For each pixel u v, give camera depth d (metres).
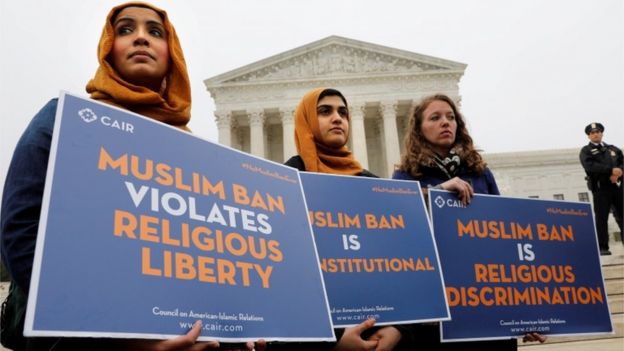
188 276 1.78
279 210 2.29
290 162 3.65
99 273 1.56
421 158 3.88
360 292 2.56
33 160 1.96
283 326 1.98
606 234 9.77
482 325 2.92
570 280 3.22
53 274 1.47
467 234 3.14
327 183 2.80
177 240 1.81
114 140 1.82
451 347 3.17
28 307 1.39
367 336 2.64
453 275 2.99
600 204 9.80
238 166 2.23
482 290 3.01
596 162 9.77
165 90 2.87
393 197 2.94
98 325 1.50
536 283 3.14
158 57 2.70
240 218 2.08
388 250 2.74
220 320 1.79
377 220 2.81
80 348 1.79
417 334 3.18
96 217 1.64
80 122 1.76
